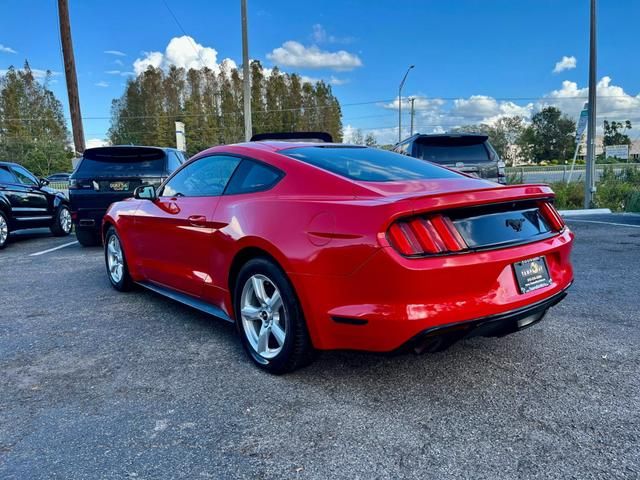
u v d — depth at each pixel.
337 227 2.49
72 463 2.07
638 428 2.25
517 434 2.23
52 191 10.05
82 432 2.31
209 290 3.52
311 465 2.03
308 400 2.60
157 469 2.02
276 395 2.66
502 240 2.59
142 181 7.52
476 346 3.31
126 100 77.88
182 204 3.81
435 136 8.61
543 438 2.19
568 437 2.20
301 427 2.33
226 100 76.31
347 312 2.46
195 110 75.06
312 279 2.58
